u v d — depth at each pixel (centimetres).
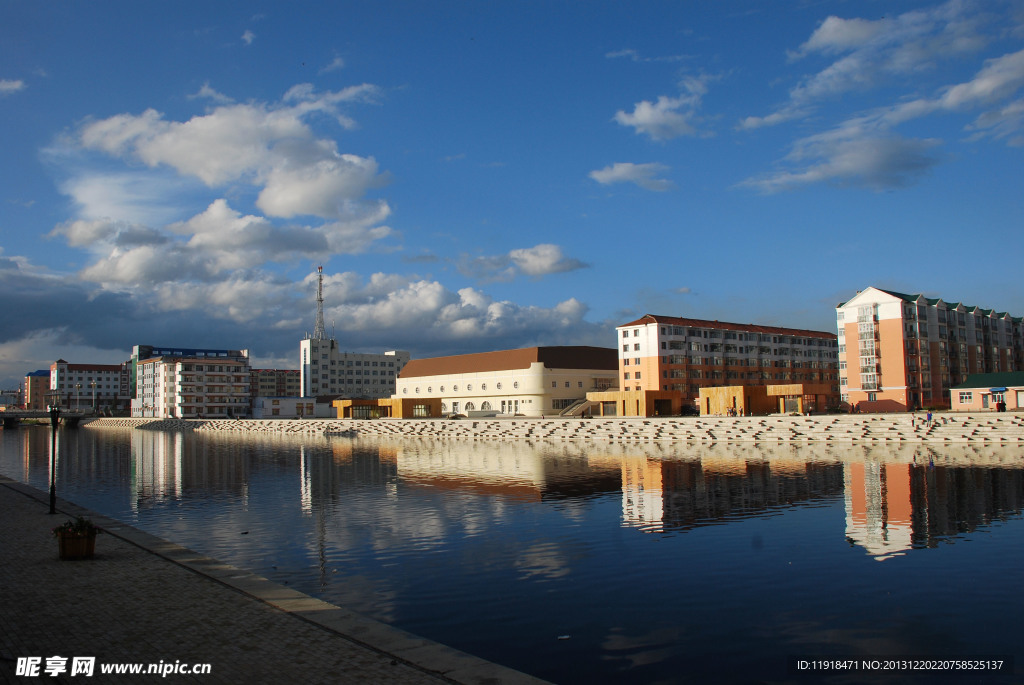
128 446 12262
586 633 2014
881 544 3125
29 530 3098
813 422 8975
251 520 4012
